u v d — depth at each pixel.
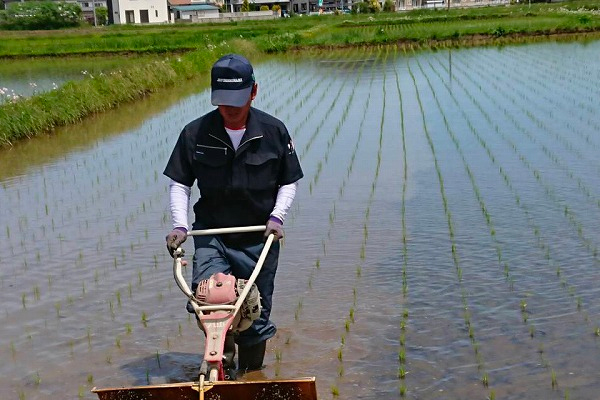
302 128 13.97
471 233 7.20
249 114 4.04
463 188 8.98
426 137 12.45
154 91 21.55
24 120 14.62
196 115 16.55
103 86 18.89
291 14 87.25
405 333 5.05
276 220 4.05
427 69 24.83
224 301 3.74
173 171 4.09
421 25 46.28
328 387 4.35
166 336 5.18
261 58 34.09
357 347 4.87
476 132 12.66
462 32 38.66
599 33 37.94
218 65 3.87
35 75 28.53
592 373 4.37
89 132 15.08
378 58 31.16
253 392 3.58
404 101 17.09
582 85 18.44
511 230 7.23
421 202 8.45
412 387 4.31
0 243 7.53
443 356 4.68
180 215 4.02
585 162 10.02
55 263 6.84
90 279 6.38
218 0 98.31
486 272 6.12
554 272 6.04
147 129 14.99
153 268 6.59
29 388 4.51
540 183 9.01
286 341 5.00
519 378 4.35
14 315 5.66
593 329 4.95
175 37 43.62
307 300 5.72
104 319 5.52
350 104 17.00
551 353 4.64
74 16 63.31
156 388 3.55
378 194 8.91
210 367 3.61
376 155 11.17
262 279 4.25
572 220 7.43
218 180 4.05
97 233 7.76
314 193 9.09
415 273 6.20
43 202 9.24
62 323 5.47
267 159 4.05
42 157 12.48
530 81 19.75
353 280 6.11
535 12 53.00
